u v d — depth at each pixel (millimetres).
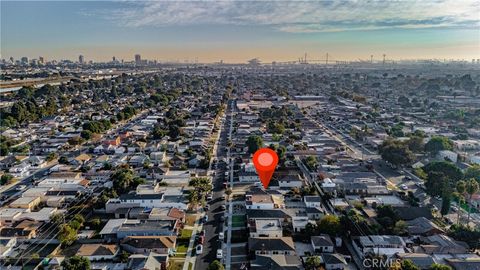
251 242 73875
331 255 70438
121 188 103125
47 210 92062
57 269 67562
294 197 101562
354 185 105000
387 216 85312
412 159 126188
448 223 86875
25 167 124750
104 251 71875
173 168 124438
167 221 83562
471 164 124062
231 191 104750
